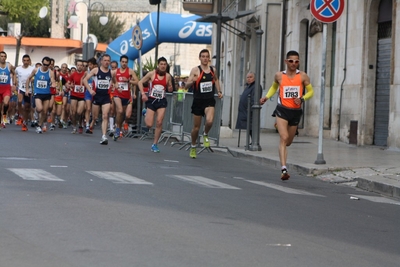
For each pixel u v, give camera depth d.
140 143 26.34
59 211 10.15
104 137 23.86
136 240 8.55
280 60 35.91
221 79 50.84
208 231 9.41
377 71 26.47
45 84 28.61
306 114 32.03
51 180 13.31
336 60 28.62
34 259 7.46
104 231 8.95
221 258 7.95
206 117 21.08
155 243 8.46
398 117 24.09
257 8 39.28
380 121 26.16
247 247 8.63
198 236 9.04
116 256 7.72
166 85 22.19
